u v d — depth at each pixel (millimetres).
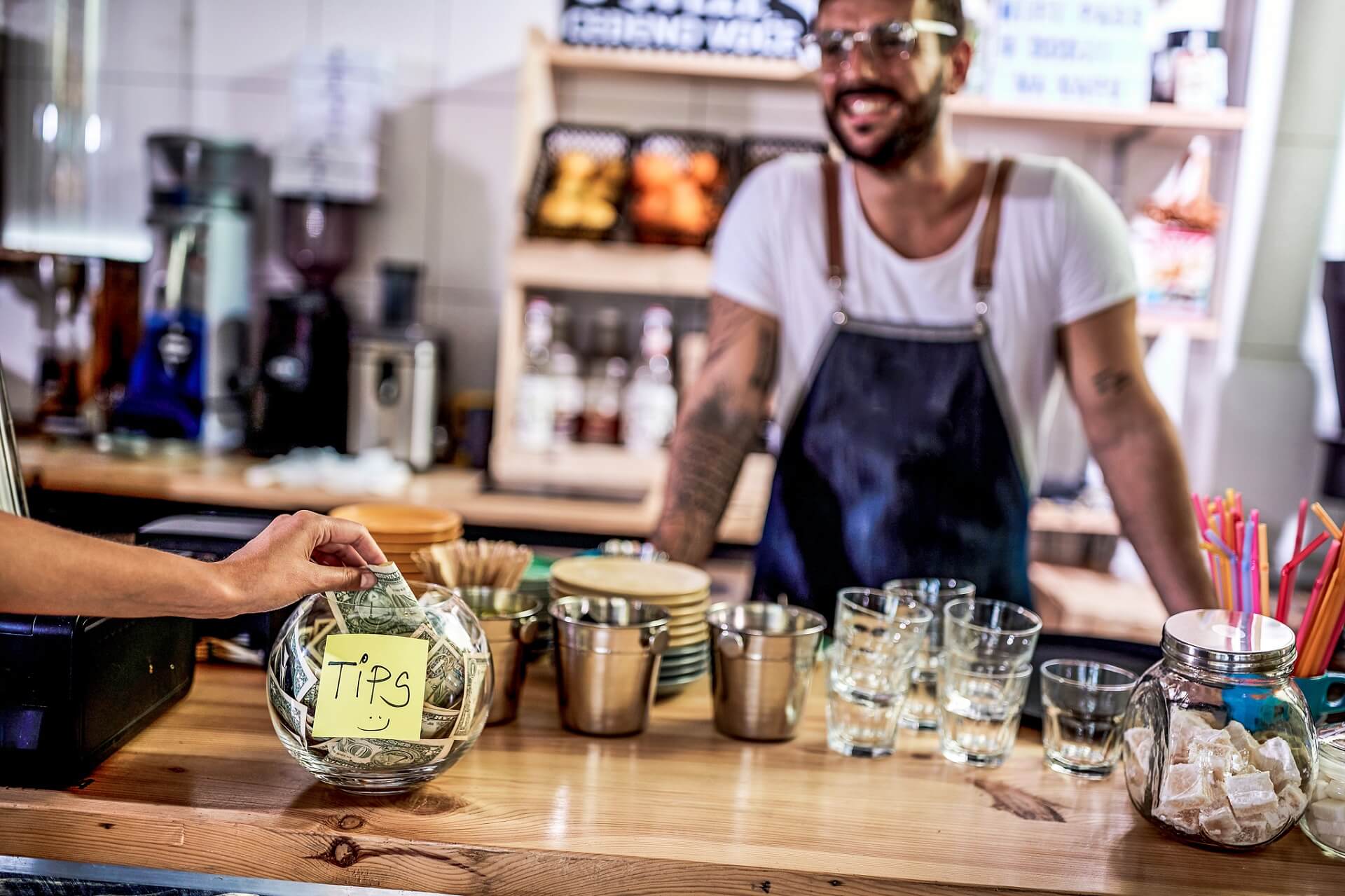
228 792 1106
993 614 1353
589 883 1021
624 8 3148
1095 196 1956
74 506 2658
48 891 1069
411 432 3131
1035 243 1936
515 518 2861
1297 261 3064
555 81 3371
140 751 1194
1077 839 1122
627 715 1296
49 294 3068
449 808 1099
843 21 1750
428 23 3369
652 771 1217
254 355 3420
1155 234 3014
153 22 3377
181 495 2803
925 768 1281
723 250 2096
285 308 3086
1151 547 1819
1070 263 1924
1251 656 1100
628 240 3156
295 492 2830
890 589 1457
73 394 3127
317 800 1102
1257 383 3045
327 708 1055
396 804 1103
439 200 3408
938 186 1927
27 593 923
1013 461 1990
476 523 2863
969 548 1984
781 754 1293
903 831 1112
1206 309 3043
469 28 3367
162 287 3037
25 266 3029
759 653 1293
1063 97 2969
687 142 3250
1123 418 1882
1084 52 2963
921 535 1986
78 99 3361
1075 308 1924
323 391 3100
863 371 2002
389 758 1070
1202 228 2988
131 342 3139
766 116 3346
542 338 3170
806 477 2041
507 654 1297
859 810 1154
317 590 1055
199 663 1479
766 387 2062
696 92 3350
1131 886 1030
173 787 1112
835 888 1014
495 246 3418
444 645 1100
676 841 1058
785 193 2037
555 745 1272
